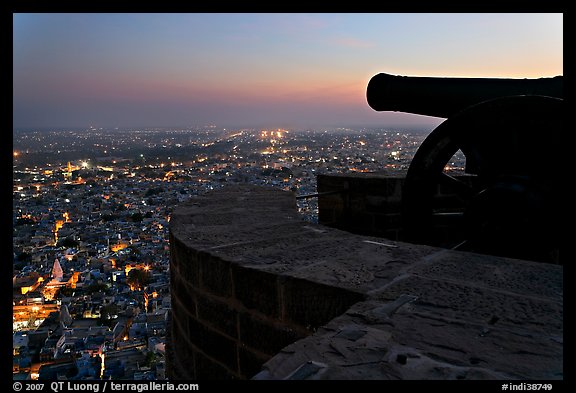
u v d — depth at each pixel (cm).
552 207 304
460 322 174
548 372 141
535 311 182
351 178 623
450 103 411
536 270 231
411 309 187
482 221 321
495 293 201
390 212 588
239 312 253
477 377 138
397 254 263
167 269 5103
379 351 155
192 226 350
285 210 414
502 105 321
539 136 312
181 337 316
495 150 332
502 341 160
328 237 308
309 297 219
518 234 309
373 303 192
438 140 353
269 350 237
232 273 253
